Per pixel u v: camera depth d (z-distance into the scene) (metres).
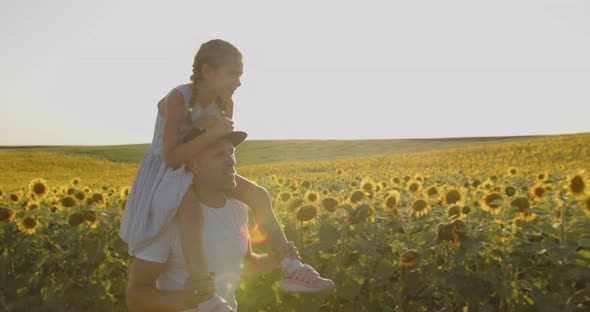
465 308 4.14
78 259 5.31
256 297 4.55
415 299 4.41
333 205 5.04
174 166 2.70
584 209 4.29
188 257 2.67
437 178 13.20
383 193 7.13
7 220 5.71
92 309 5.13
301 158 62.12
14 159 51.91
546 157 31.58
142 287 2.72
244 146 72.56
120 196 7.86
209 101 2.85
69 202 6.49
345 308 4.44
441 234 4.12
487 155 36.09
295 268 2.95
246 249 2.95
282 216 5.60
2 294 5.14
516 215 4.65
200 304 2.55
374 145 71.31
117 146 80.19
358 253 4.63
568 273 3.77
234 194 2.96
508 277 4.16
